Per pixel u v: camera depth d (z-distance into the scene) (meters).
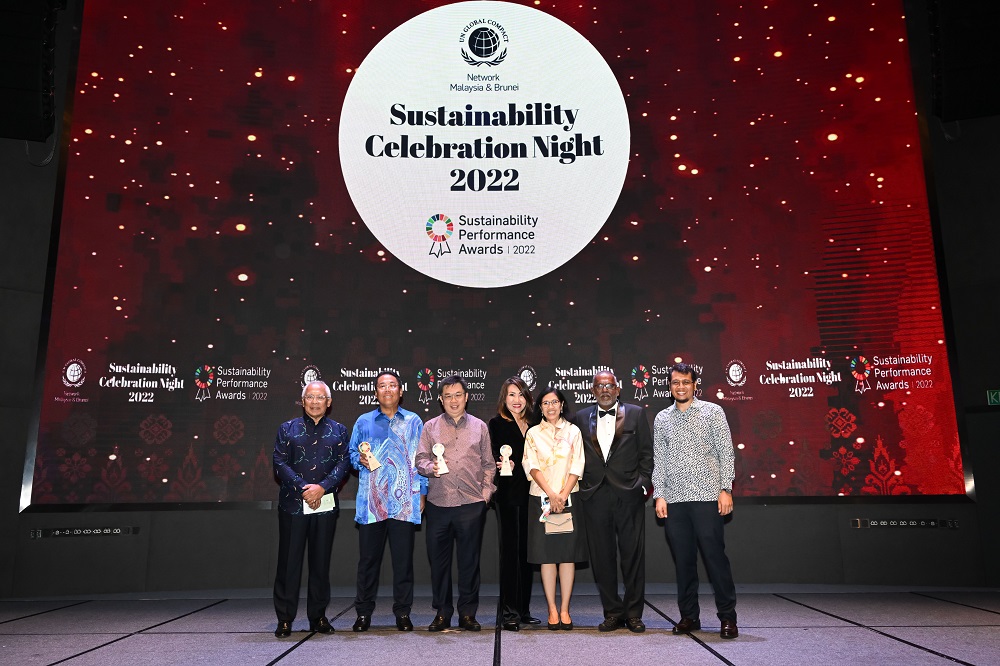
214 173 5.53
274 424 5.25
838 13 5.84
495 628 3.79
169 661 3.06
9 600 4.72
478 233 5.61
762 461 5.27
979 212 5.44
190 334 5.28
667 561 5.30
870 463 5.19
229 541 5.13
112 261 5.27
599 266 5.57
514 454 3.88
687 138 5.75
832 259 5.49
